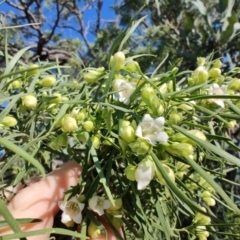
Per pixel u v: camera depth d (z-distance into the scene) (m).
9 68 0.12
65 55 0.94
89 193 0.13
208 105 0.14
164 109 0.12
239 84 0.15
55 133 0.14
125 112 0.12
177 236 0.17
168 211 0.16
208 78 0.15
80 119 0.13
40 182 0.15
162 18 0.55
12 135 0.13
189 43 0.48
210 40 0.45
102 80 0.13
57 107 0.14
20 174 0.13
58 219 0.15
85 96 0.14
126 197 0.14
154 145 0.11
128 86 0.12
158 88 0.12
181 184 0.12
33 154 0.13
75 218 0.13
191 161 0.11
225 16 0.43
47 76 0.15
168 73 0.13
